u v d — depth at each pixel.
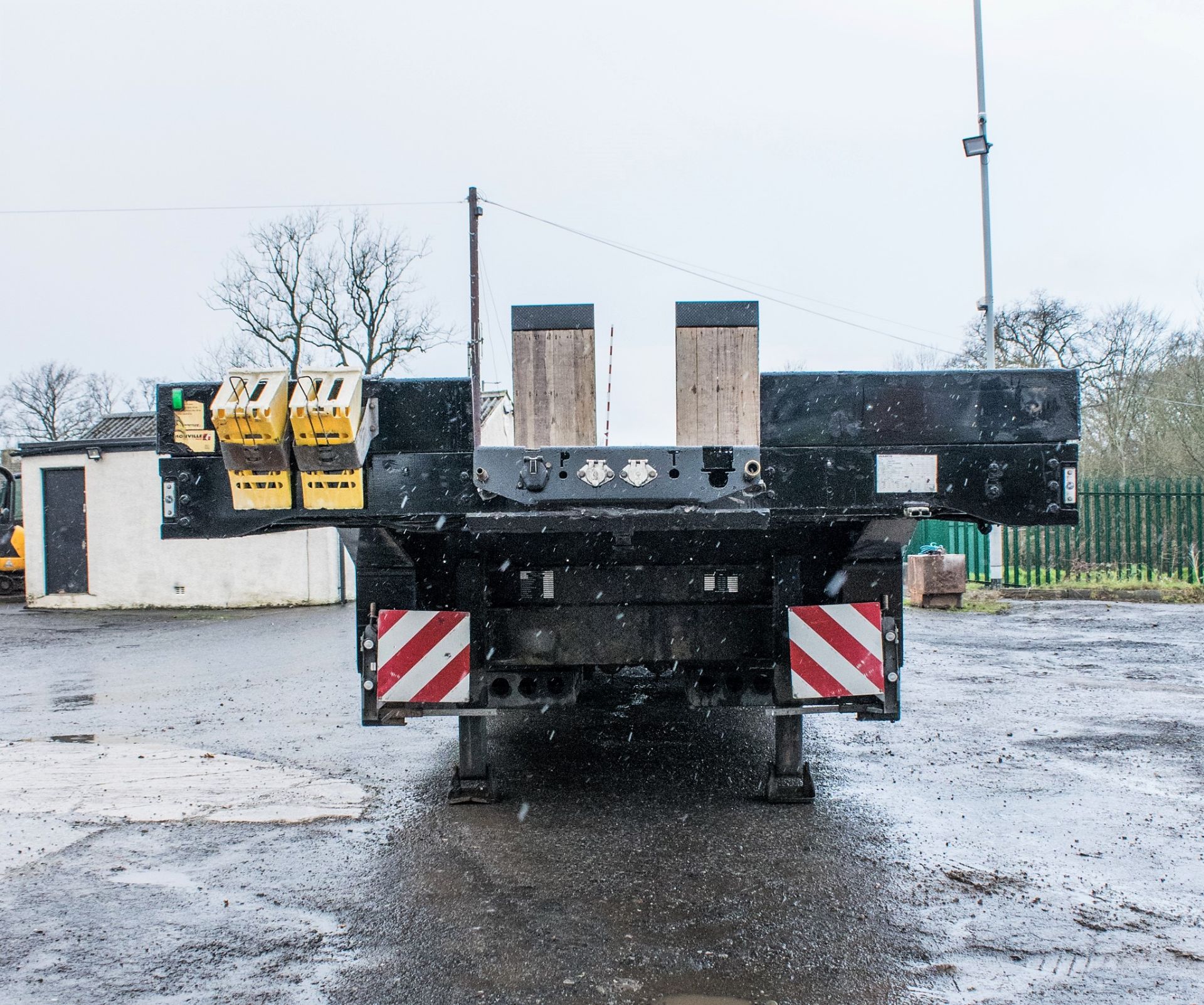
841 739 6.54
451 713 4.93
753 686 4.96
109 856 4.40
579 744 6.53
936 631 12.30
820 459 4.45
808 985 3.09
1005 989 3.06
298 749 6.56
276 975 3.21
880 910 3.66
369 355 39.38
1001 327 37.97
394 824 4.80
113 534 19.86
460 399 4.44
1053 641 11.32
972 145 17.05
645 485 4.39
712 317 4.55
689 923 3.55
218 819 4.95
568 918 3.62
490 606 5.02
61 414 59.22
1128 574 17.39
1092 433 31.42
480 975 3.18
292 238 38.53
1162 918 3.58
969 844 4.39
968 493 4.44
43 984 3.16
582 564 5.00
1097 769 5.70
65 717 7.96
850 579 4.87
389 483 4.44
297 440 4.31
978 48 17.12
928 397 4.45
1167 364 29.17
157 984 3.15
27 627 16.44
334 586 19.52
